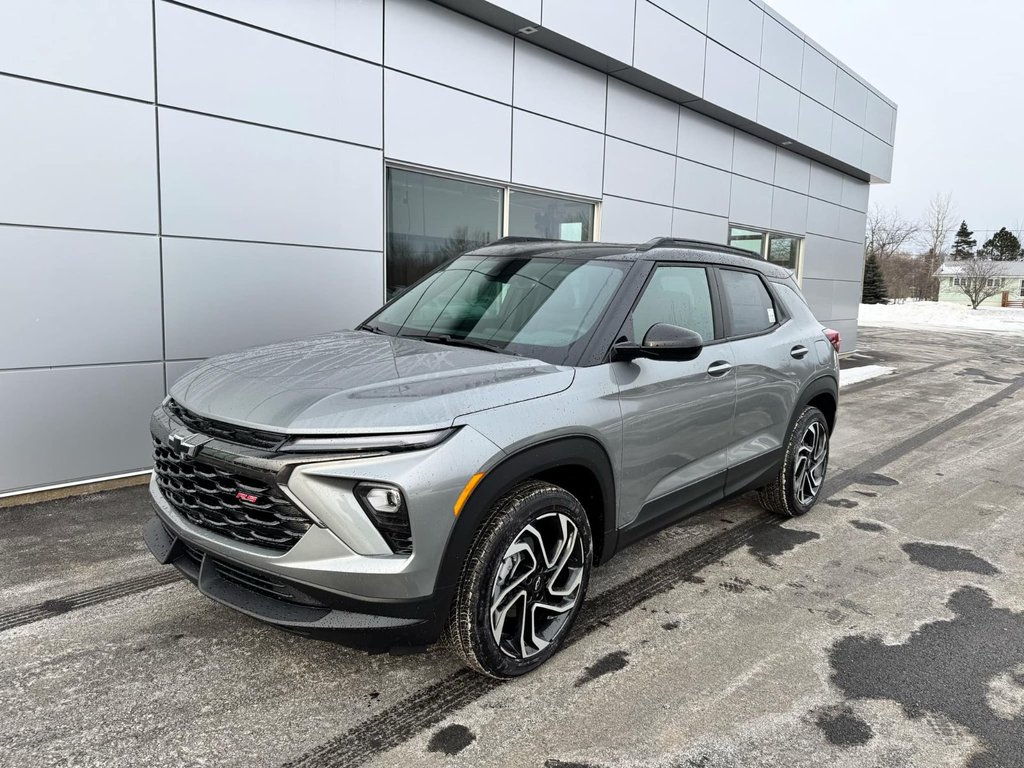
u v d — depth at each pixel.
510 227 7.89
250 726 2.36
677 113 10.02
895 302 58.28
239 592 2.44
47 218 4.54
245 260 5.54
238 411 2.43
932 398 10.41
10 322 4.46
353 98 6.11
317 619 2.26
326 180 5.99
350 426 2.23
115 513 4.39
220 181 5.34
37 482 4.68
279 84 5.60
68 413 4.76
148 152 4.95
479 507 2.35
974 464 6.43
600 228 9.05
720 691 2.64
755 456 4.05
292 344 3.24
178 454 2.52
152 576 3.49
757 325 4.18
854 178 15.66
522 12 7.00
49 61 4.46
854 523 4.68
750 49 10.70
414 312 3.67
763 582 3.67
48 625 2.99
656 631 3.11
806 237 14.10
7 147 4.35
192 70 5.10
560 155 8.26
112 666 2.69
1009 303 64.50
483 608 2.43
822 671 2.81
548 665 2.80
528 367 2.77
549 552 2.74
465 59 7.00
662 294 3.41
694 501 3.58
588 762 2.23
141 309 5.02
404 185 6.75
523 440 2.46
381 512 2.21
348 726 2.37
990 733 2.44
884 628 3.19
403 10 6.40
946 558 4.08
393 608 2.23
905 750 2.33
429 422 2.28
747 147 11.72
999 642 3.08
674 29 9.10
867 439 7.48
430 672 2.72
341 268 6.19
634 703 2.55
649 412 3.10
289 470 2.21
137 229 4.95
